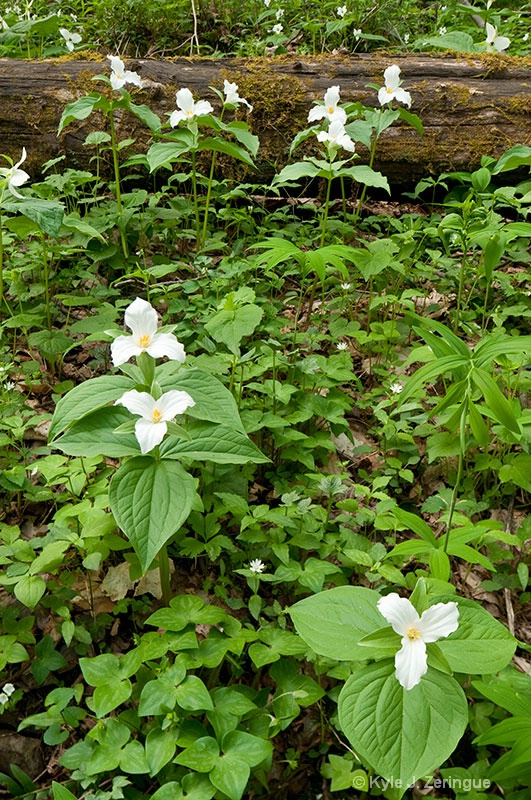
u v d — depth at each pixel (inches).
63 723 34.9
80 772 32.4
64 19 100.9
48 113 67.7
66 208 66.4
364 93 69.7
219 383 38.2
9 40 83.0
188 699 32.6
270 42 95.2
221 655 34.6
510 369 47.3
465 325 55.4
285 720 34.2
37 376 49.4
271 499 45.8
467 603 33.4
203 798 30.9
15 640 36.4
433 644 30.7
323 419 49.6
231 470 43.8
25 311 53.7
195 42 101.3
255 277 60.5
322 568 38.2
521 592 42.8
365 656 31.2
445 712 30.5
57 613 37.6
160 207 68.2
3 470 43.6
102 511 38.4
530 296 60.9
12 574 36.5
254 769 33.5
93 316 52.2
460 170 70.2
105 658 34.6
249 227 66.4
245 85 69.4
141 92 68.9
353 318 58.2
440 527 45.4
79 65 69.2
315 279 59.7
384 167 70.7
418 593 30.5
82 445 36.0
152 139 68.7
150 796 32.7
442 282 59.8
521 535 43.1
